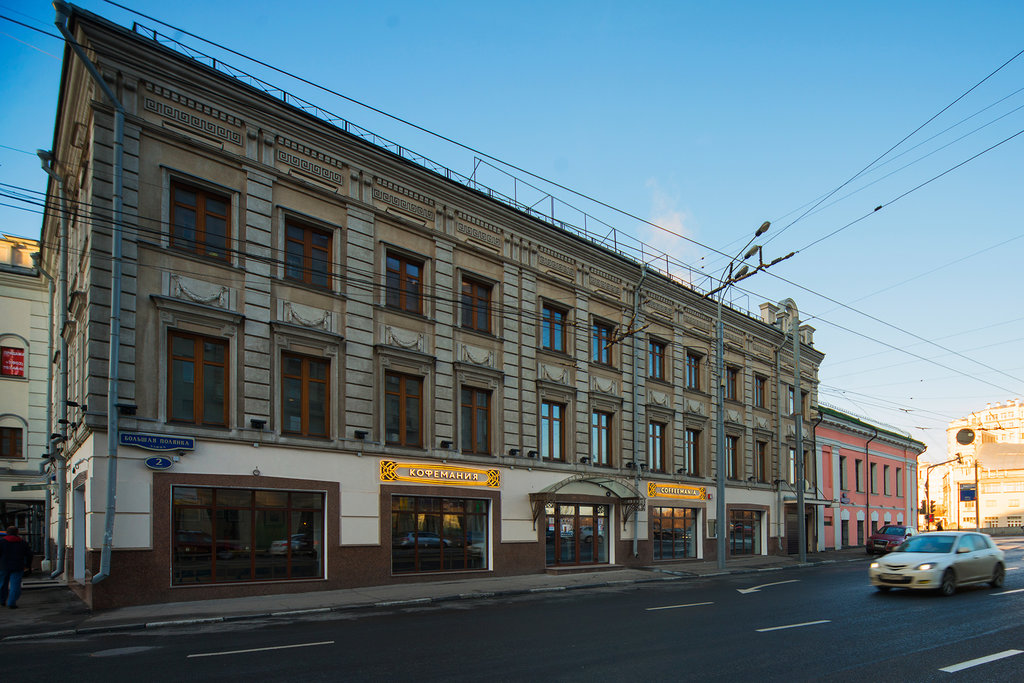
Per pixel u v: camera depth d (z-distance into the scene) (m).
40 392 29.38
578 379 27.34
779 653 10.61
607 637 12.04
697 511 32.62
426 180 22.84
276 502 18.66
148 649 11.08
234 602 16.66
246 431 18.05
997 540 55.28
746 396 37.09
